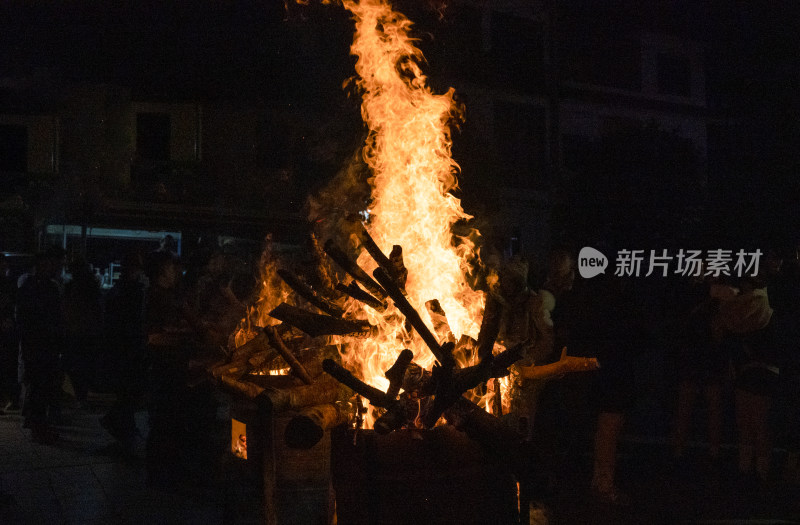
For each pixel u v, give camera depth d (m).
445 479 2.84
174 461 5.82
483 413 2.86
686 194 21.39
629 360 5.41
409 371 3.02
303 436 2.79
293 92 20.52
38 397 7.68
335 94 20.36
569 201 22.16
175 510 5.12
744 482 5.99
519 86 25.05
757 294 5.96
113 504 5.30
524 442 2.83
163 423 5.84
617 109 27.30
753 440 6.10
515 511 2.95
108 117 19.92
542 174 25.33
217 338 4.53
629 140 21.95
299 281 3.55
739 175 23.47
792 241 19.05
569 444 6.13
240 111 20.28
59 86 19.66
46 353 7.74
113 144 19.89
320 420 2.85
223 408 8.46
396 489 2.82
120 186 19.72
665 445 7.44
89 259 19.39
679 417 6.77
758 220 21.03
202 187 20.08
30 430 8.40
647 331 5.54
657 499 5.48
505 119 24.72
